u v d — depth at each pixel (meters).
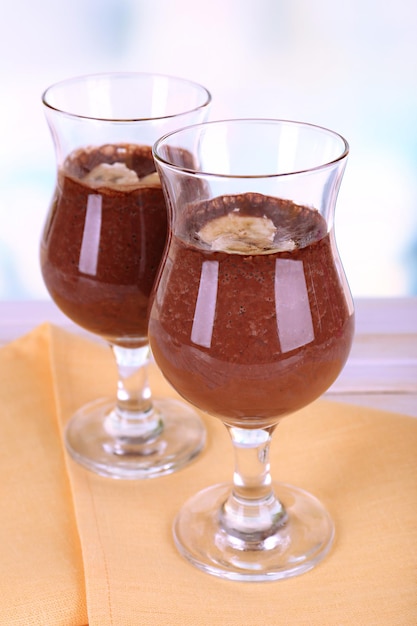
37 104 1.50
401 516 0.60
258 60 1.53
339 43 1.52
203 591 0.57
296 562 0.58
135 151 0.63
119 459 0.66
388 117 1.55
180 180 0.54
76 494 0.62
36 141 1.50
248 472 0.61
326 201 0.55
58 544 0.59
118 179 0.62
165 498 0.63
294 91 1.56
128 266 0.63
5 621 0.55
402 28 1.53
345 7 1.50
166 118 0.62
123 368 0.69
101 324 0.65
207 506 0.62
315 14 1.52
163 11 1.50
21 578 0.57
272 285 0.54
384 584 0.56
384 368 0.74
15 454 0.66
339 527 0.60
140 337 0.66
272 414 0.56
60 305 0.65
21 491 0.63
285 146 0.59
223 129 0.59
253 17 1.51
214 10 1.51
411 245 1.42
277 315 0.54
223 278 0.54
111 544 0.59
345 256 1.39
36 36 1.48
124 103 0.67
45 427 0.69
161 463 0.66
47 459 0.66
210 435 0.69
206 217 0.55
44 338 0.76
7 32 1.47
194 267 0.55
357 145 1.51
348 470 0.64
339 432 0.66
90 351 0.75
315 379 0.55
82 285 0.63
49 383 0.73
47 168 1.50
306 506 0.62
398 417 0.67
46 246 0.65
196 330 0.55
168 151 0.57
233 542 0.59
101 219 0.62
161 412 0.71
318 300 0.55
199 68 1.54
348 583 0.57
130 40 1.52
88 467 0.65
